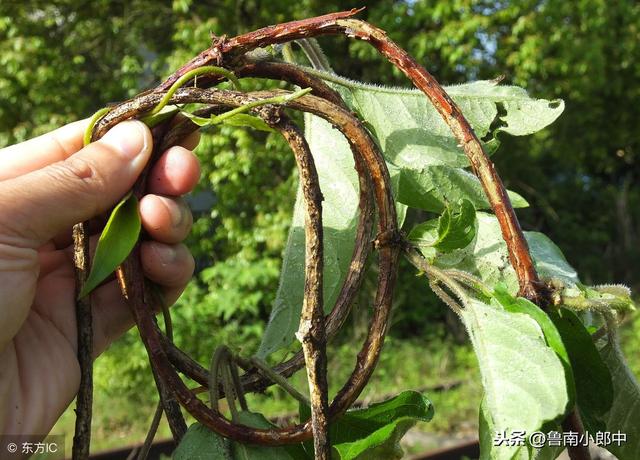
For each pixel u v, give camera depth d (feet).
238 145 5.74
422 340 6.55
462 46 6.03
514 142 8.14
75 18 6.49
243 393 0.79
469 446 3.84
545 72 6.55
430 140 0.91
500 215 0.70
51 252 0.98
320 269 0.70
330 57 6.25
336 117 0.73
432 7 6.16
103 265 0.75
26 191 0.80
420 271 0.75
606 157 9.87
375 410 0.77
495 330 0.68
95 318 1.00
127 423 4.74
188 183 0.89
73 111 6.23
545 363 0.64
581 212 9.95
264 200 5.97
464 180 0.93
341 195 0.96
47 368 0.90
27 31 6.18
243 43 0.78
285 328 0.94
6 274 0.81
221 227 6.12
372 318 0.74
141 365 5.02
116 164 0.83
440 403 5.11
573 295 0.68
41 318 0.93
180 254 0.90
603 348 0.79
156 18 6.63
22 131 6.17
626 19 7.59
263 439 0.73
